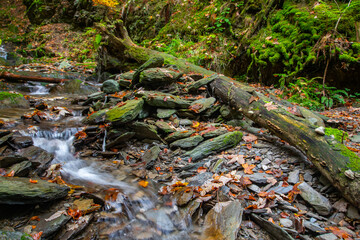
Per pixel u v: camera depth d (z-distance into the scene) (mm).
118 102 4375
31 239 1743
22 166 2465
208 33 8312
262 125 3359
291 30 6117
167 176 2805
